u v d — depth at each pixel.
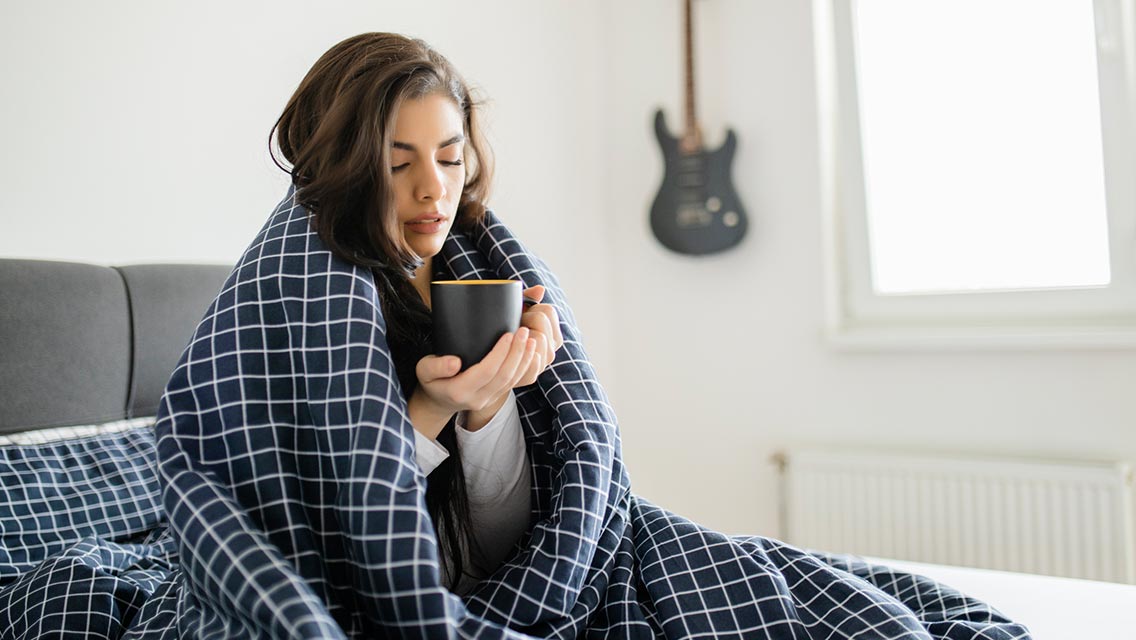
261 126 1.98
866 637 0.98
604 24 2.95
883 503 2.51
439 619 0.81
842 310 2.75
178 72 1.83
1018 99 2.48
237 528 0.83
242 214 1.94
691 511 2.89
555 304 1.16
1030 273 2.51
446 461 1.02
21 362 1.43
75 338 1.51
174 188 1.82
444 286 0.86
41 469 1.37
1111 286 2.38
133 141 1.75
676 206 2.74
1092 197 2.41
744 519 2.80
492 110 2.51
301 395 0.91
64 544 1.33
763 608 1.02
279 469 0.89
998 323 2.53
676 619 1.01
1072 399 2.38
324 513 0.89
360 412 0.86
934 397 2.54
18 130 1.59
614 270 2.98
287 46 2.03
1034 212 2.49
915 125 2.62
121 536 1.40
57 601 1.06
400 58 0.95
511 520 1.06
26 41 1.60
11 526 1.29
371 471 0.84
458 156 1.00
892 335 2.53
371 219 0.92
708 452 2.85
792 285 2.70
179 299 1.70
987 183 2.54
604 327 2.96
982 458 2.46
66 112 1.65
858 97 2.64
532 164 2.65
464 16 2.44
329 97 0.95
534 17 2.67
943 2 2.55
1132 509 2.30
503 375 0.86
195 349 0.92
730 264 2.78
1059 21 2.41
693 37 2.77
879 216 2.69
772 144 2.70
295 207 0.99
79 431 1.48
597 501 1.01
